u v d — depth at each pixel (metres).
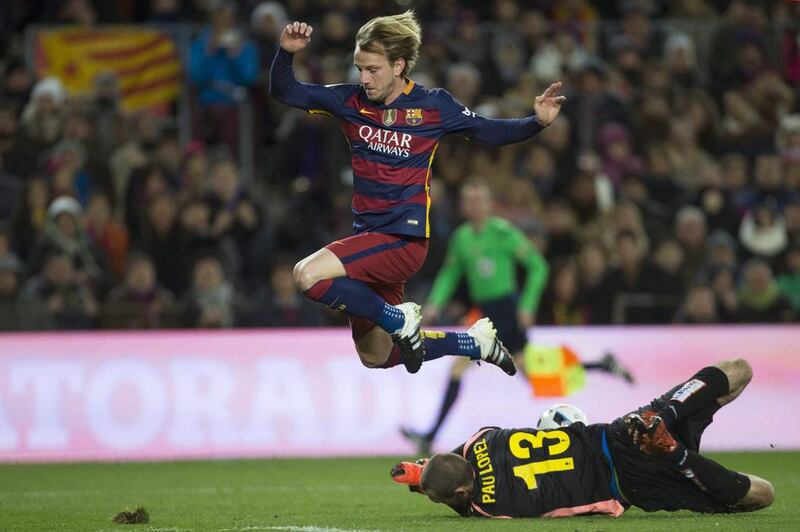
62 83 45.62
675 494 20.28
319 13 48.16
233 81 45.47
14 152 43.22
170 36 46.19
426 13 49.06
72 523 21.62
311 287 19.50
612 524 19.27
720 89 49.72
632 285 40.22
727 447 38.75
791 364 39.41
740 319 40.06
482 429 20.98
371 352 21.52
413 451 37.53
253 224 41.88
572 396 38.25
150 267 37.72
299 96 19.84
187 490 28.11
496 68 47.81
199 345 36.94
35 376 35.94
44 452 35.69
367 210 20.11
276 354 37.31
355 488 28.20
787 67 50.59
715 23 50.84
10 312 36.12
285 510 23.55
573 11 52.50
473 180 44.38
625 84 49.00
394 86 19.94
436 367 38.00
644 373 38.75
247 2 49.41
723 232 44.84
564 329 38.44
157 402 36.50
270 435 37.00
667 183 45.69
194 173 42.25
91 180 42.72
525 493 20.09
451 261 37.50
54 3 48.72
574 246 42.72
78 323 36.53
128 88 45.81
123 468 33.66
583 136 46.75
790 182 47.09
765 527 19.05
